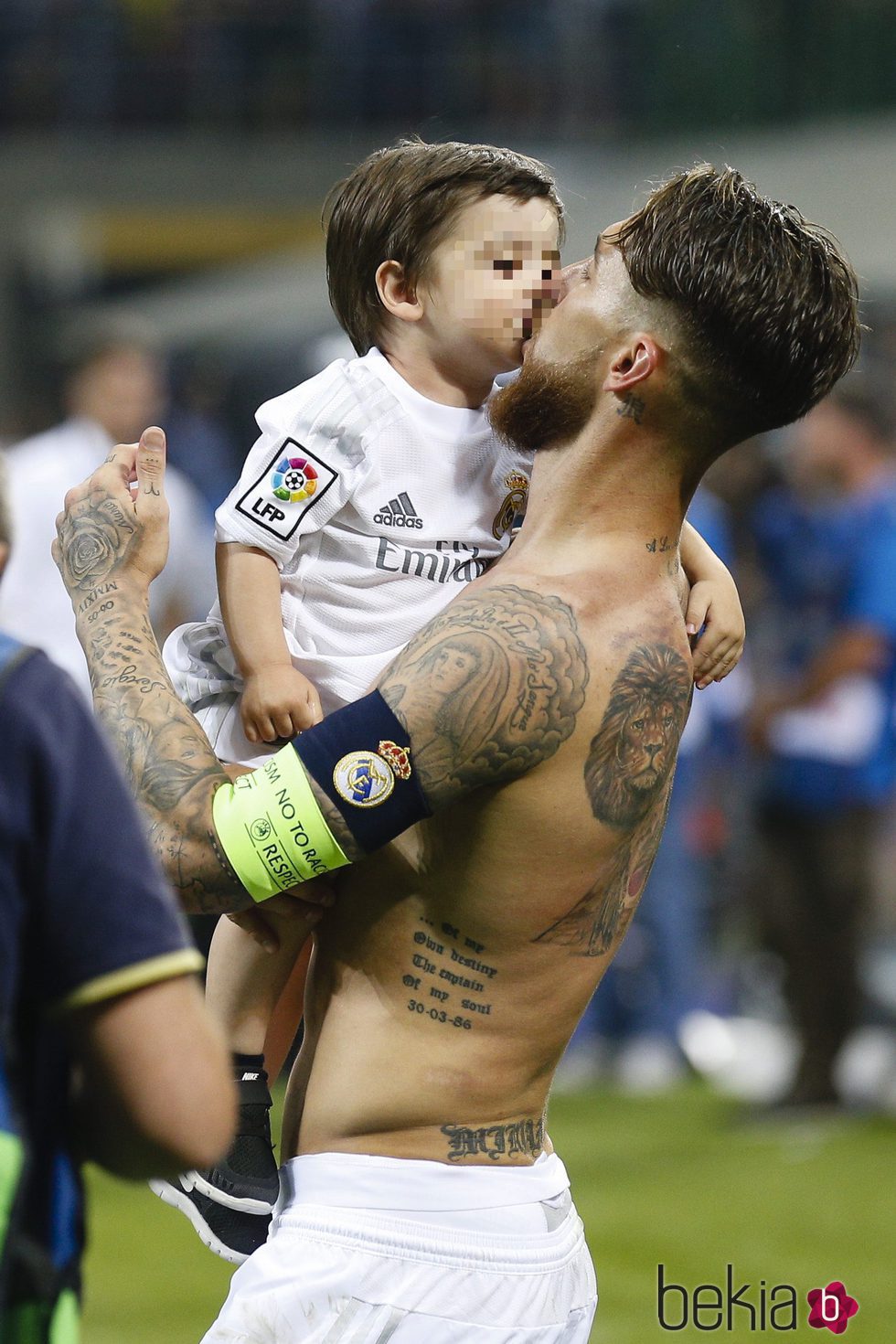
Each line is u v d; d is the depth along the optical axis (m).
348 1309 6.30
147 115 53.47
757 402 6.27
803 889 20.59
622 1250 15.91
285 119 53.88
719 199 6.26
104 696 6.38
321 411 7.15
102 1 53.56
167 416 40.00
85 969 4.60
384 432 7.16
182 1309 14.56
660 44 48.66
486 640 6.02
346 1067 6.49
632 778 6.30
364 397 7.20
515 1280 6.51
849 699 20.11
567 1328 6.80
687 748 23.12
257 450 7.20
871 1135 20.31
